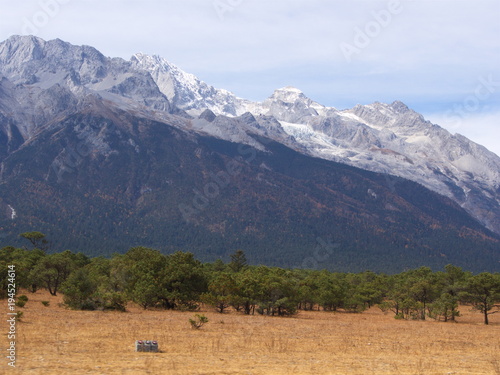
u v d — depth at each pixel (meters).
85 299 79.19
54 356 34.72
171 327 56.41
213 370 31.27
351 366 34.50
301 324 70.19
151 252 121.56
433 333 64.69
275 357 37.50
